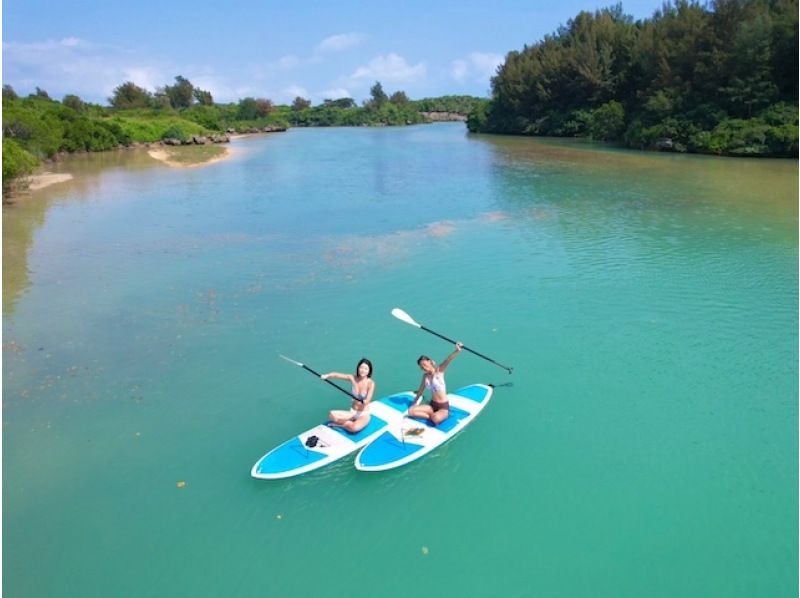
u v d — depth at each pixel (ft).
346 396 34.47
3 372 37.32
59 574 22.74
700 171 115.14
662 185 100.01
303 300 48.78
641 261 57.57
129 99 313.94
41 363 38.50
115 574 22.76
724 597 21.39
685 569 22.56
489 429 31.04
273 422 31.99
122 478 27.71
